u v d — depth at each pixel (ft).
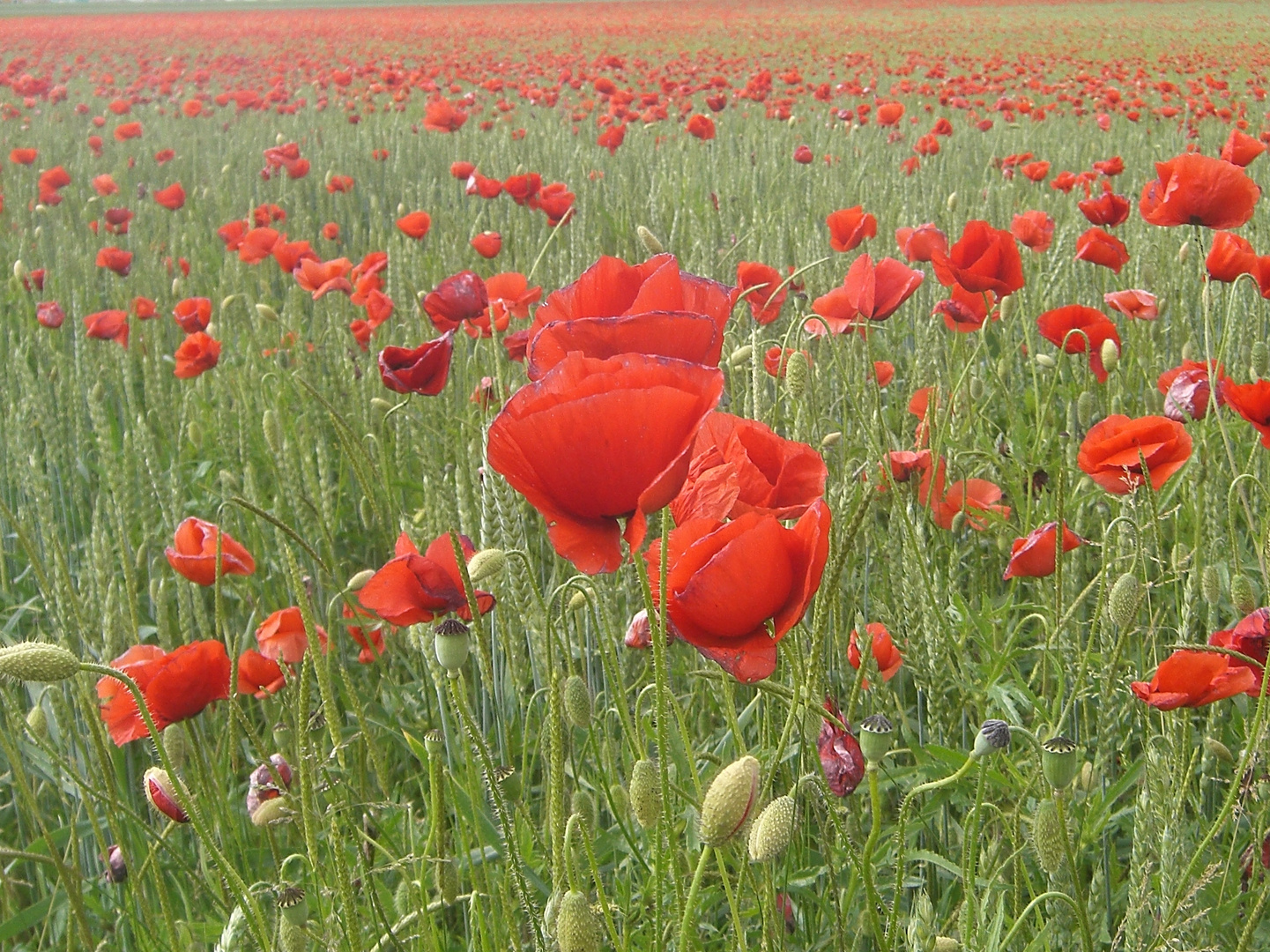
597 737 2.64
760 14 53.83
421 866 2.27
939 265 3.61
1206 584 2.49
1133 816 2.54
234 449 4.50
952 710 2.65
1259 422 2.56
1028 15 49.32
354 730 2.79
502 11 61.82
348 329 5.11
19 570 4.20
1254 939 2.27
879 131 13.09
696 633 1.75
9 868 2.83
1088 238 4.16
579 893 1.72
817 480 1.91
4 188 10.69
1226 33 35.40
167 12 75.10
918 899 2.09
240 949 2.05
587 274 1.95
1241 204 3.24
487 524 2.31
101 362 5.48
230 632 3.57
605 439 1.60
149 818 2.86
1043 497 3.22
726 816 1.65
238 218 9.68
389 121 15.67
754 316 3.79
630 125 13.91
